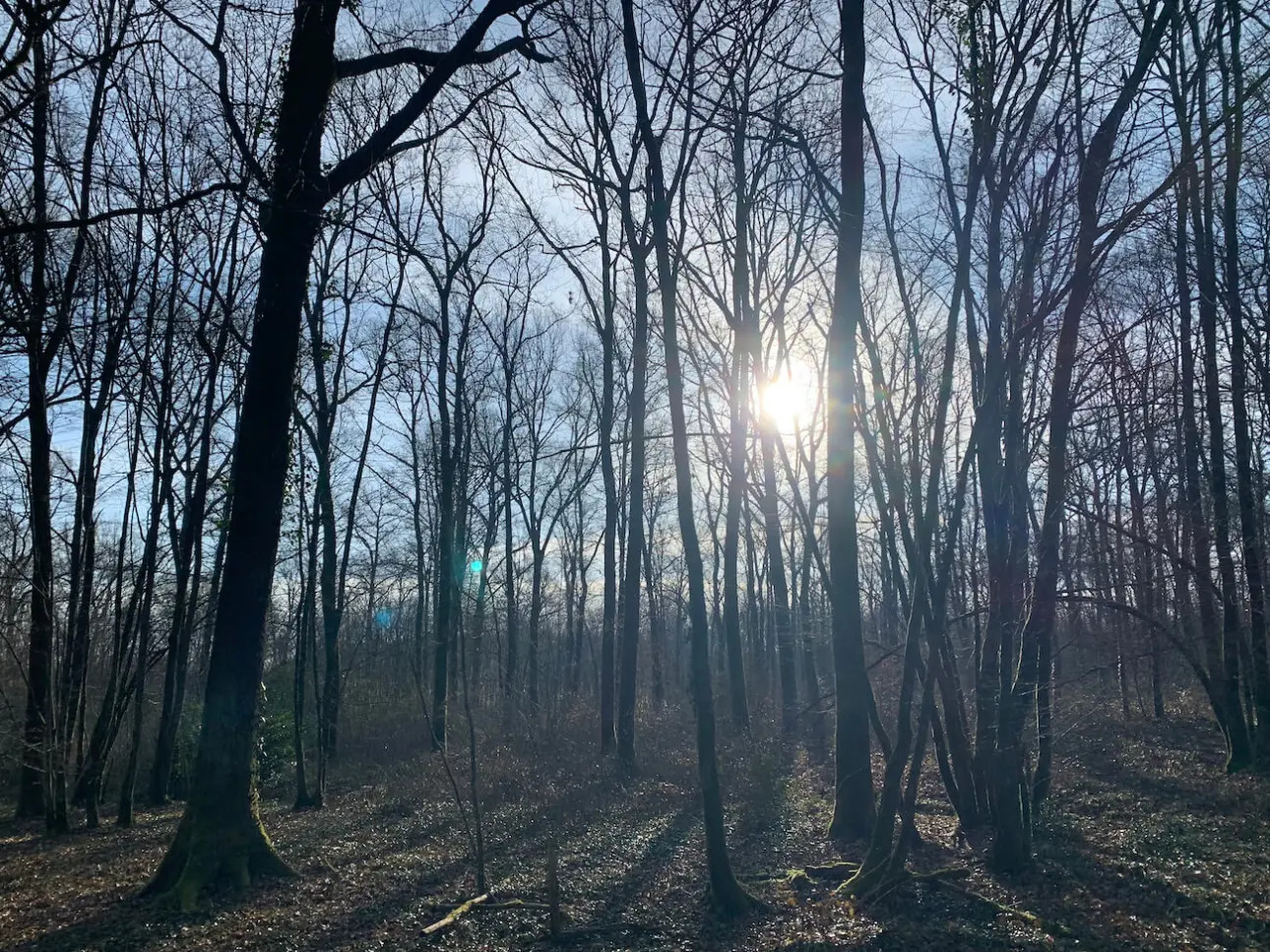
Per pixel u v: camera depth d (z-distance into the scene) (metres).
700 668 9.20
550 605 44.31
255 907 9.43
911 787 9.57
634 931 8.66
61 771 16.16
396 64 11.41
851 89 10.48
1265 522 17.50
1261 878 9.61
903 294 11.80
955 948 8.04
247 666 10.48
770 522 26.20
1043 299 10.28
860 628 12.57
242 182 9.95
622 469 30.64
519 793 16.17
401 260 18.64
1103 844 11.51
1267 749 15.40
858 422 13.60
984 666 10.90
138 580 17.67
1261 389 15.76
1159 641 15.87
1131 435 13.16
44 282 11.50
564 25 10.77
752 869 11.37
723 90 10.47
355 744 25.67
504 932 8.71
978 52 9.77
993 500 10.71
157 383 17.84
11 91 7.59
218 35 9.09
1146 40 9.39
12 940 8.67
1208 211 15.38
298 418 17.80
